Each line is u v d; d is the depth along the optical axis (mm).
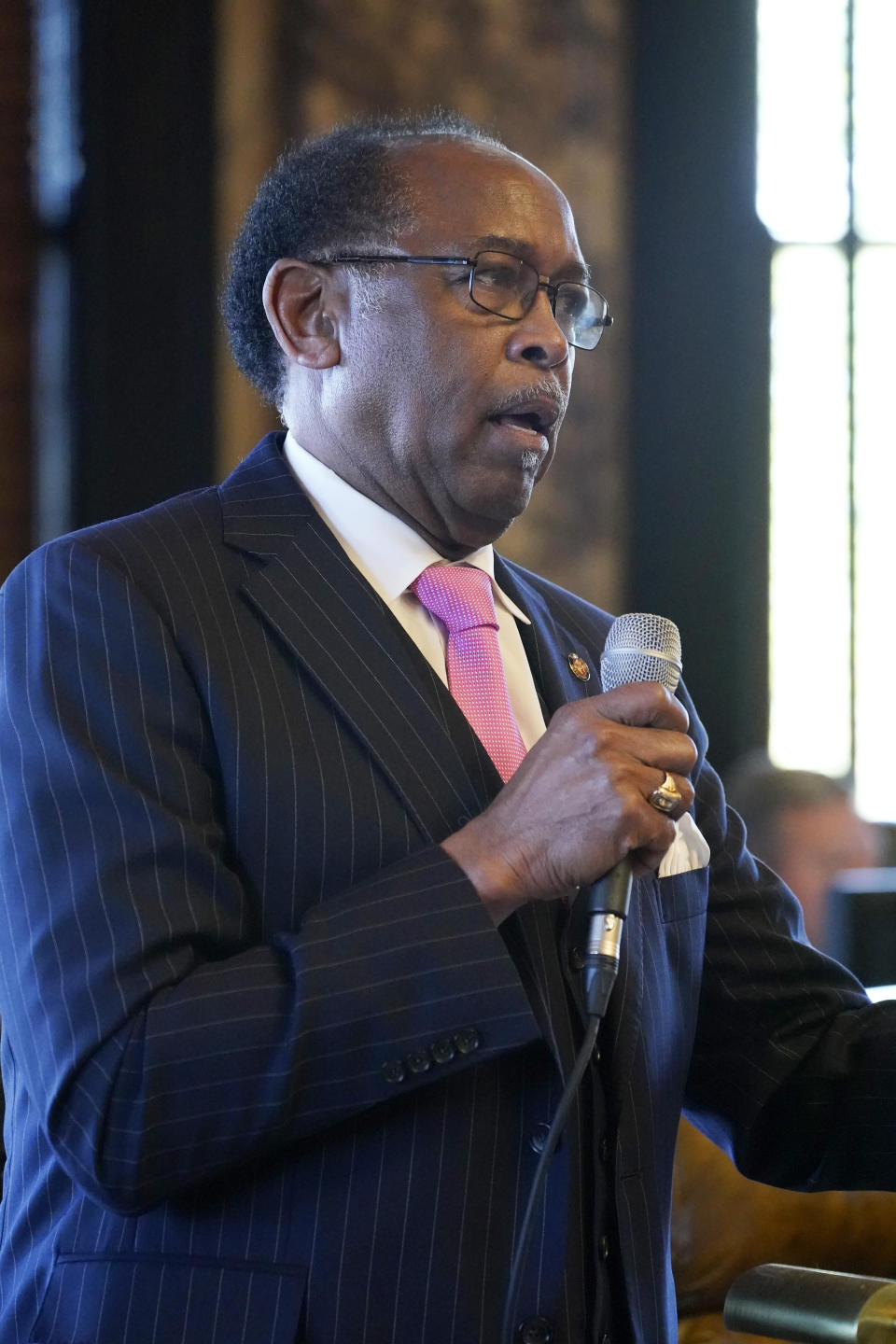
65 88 15086
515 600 4926
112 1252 3883
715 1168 6020
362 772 4094
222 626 4195
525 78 15750
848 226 17438
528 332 4461
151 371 14883
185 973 3754
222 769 4043
